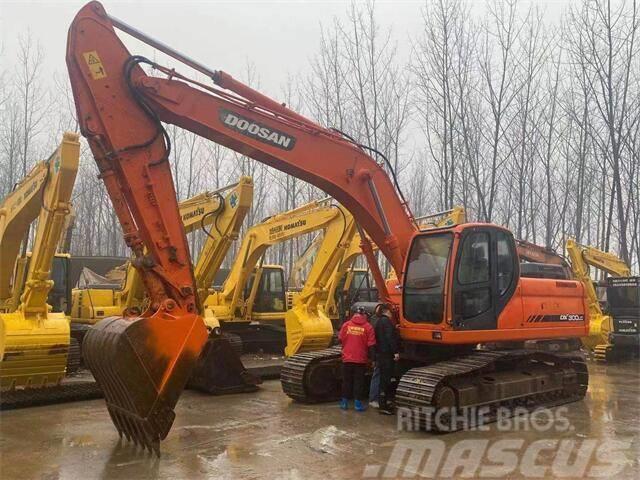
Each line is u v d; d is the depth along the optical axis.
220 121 6.91
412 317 8.13
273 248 30.23
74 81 6.17
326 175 7.70
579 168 19.97
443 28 18.61
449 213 11.33
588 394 10.20
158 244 6.20
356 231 11.98
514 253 8.51
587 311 9.73
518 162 19.64
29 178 8.95
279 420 7.75
